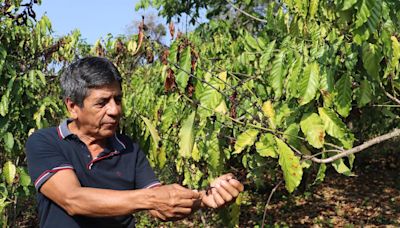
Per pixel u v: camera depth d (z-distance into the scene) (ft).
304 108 7.77
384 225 25.67
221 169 8.14
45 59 14.49
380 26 6.68
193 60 8.27
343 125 6.85
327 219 26.89
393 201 30.07
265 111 7.10
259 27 18.66
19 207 17.07
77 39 16.21
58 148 5.88
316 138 6.82
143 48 10.46
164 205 5.05
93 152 6.19
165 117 9.15
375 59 6.63
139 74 12.10
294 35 8.25
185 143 7.00
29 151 5.88
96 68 5.80
